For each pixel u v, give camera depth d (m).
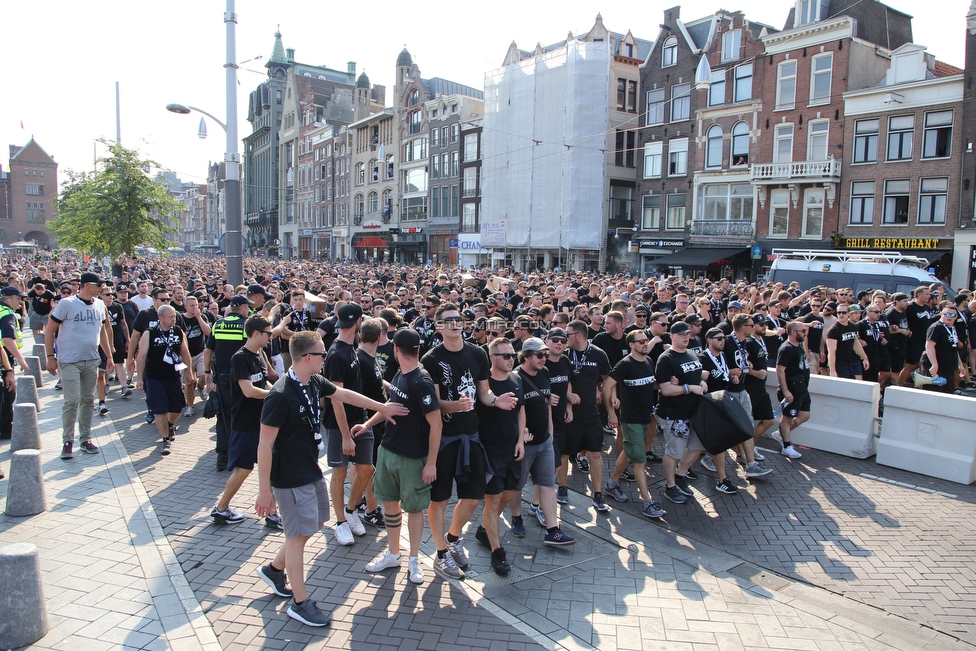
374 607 4.50
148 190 23.69
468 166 49.53
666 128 34.31
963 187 23.19
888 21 28.69
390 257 60.81
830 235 27.06
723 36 31.47
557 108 38.91
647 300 13.05
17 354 8.12
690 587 4.91
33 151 96.25
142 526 5.66
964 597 4.75
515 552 5.52
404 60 59.03
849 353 9.18
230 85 14.65
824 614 4.53
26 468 5.81
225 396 7.15
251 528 5.75
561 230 38.41
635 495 6.88
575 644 4.11
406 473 4.78
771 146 29.28
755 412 7.34
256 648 3.96
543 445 5.54
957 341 10.62
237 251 15.02
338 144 72.44
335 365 5.52
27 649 3.84
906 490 6.81
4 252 73.62
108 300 10.83
